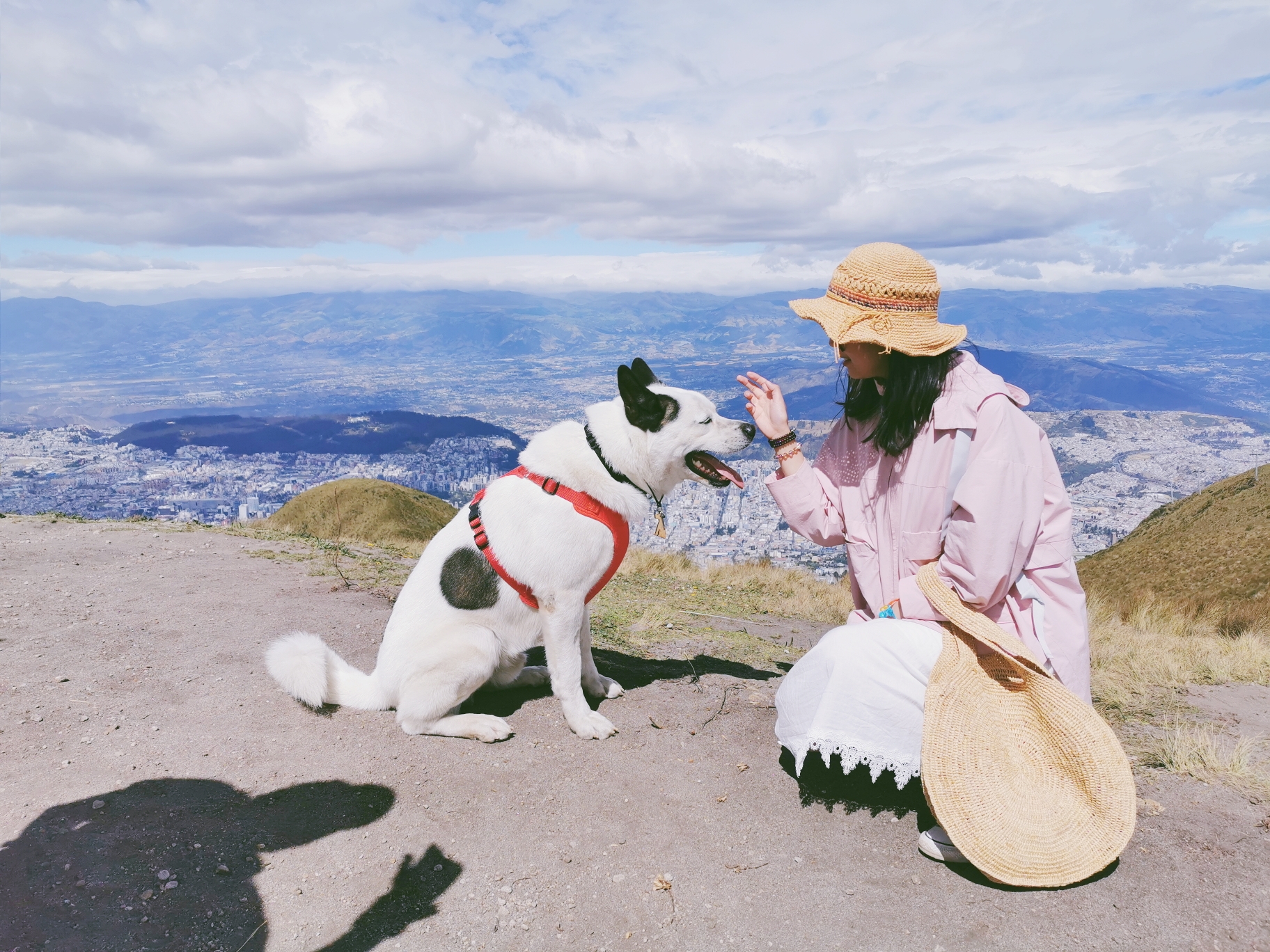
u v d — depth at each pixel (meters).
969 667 2.46
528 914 2.31
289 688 3.40
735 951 2.16
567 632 3.38
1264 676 5.34
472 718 3.42
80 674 3.86
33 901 2.22
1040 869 2.29
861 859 2.57
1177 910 2.27
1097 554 37.12
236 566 6.36
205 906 2.27
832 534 3.15
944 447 2.53
